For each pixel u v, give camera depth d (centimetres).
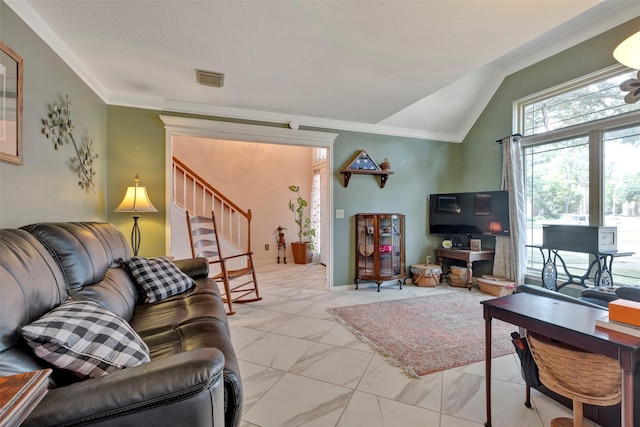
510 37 206
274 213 641
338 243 411
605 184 305
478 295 380
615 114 297
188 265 265
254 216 625
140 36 205
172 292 219
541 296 162
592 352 115
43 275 117
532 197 378
